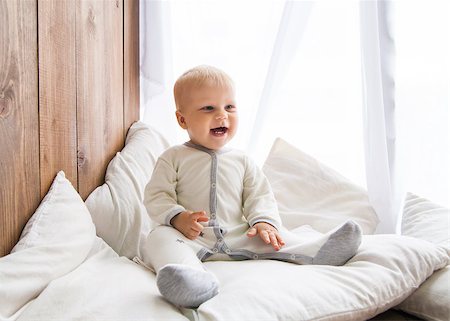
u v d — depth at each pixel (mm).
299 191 1353
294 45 1369
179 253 908
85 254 942
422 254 909
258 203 1112
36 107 944
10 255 796
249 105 1552
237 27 1551
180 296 732
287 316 711
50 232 891
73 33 1110
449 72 1303
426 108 1308
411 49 1304
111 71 1361
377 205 1272
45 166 980
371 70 1243
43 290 783
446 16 1299
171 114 1604
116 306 711
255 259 1008
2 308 716
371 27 1237
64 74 1066
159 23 1551
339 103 1495
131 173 1263
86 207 1062
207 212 1082
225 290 785
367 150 1292
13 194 866
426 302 846
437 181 1336
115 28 1389
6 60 836
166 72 1578
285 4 1344
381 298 813
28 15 910
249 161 1186
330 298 768
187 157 1126
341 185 1343
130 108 1535
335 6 1440
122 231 1124
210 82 1096
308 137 1527
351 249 927
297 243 1005
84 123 1177
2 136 832
